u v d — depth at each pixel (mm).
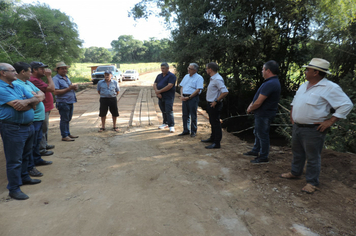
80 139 5414
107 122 7137
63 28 20188
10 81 2781
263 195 2965
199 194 3006
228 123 13969
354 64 8484
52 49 19969
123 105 10234
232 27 12266
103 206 2721
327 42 9164
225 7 13234
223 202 2816
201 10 13461
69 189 3145
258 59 13438
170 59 15555
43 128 4266
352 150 6117
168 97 5820
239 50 13172
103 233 2256
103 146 4973
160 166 3918
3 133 2783
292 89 14445
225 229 2324
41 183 3318
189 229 2320
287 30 13500
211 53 13086
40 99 3035
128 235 2229
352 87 7223
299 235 2225
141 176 3541
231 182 3336
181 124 6883
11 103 2680
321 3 9734
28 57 17891
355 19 8086
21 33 18094
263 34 13578
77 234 2242
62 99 5012
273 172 3607
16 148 2840
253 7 12953
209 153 4535
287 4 11938
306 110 2852
